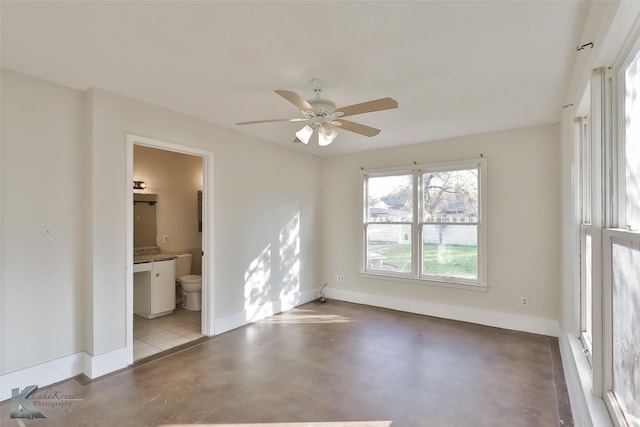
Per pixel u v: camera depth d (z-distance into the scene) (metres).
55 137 2.69
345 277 5.34
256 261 4.33
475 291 4.25
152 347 3.42
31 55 2.25
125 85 2.74
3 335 2.43
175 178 5.23
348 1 1.69
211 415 2.26
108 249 2.87
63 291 2.72
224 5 1.73
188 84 2.71
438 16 1.82
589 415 1.59
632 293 1.36
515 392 2.55
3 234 2.43
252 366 2.99
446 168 4.45
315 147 4.88
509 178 4.04
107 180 2.86
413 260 4.70
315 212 5.45
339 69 2.44
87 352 2.80
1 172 2.42
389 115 3.47
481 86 2.74
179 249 5.27
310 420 2.21
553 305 3.79
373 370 2.92
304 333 3.85
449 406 2.37
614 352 1.61
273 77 2.57
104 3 1.71
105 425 2.15
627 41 1.41
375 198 5.11
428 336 3.75
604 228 1.67
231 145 3.99
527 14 1.80
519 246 3.98
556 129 3.77
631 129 1.44
